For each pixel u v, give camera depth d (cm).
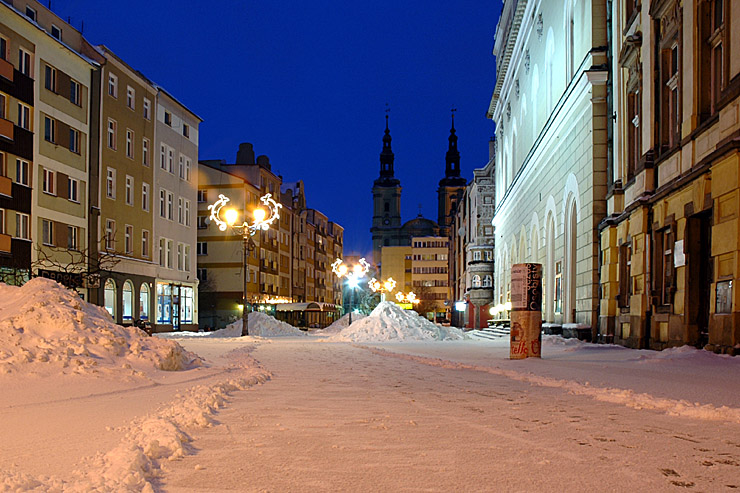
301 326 7600
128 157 4475
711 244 1561
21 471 434
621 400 836
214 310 6625
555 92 3344
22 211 3369
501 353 2127
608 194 2477
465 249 8206
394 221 17938
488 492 407
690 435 602
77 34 4031
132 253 4506
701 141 1686
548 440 578
